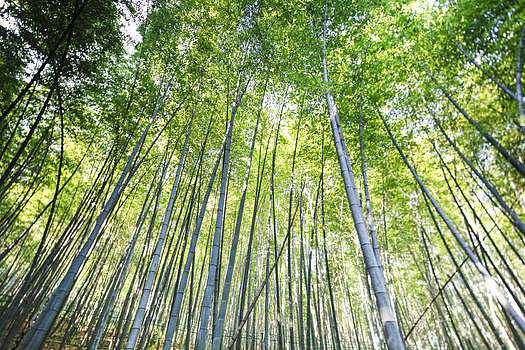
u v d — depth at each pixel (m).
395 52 4.52
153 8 5.02
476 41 3.35
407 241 7.28
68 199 7.94
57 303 3.33
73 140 6.25
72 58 4.43
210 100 5.94
